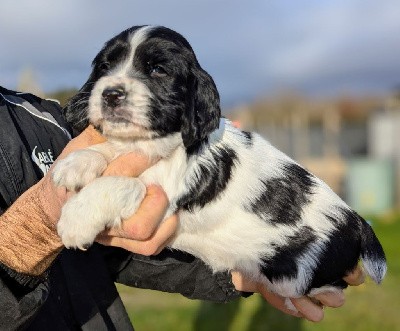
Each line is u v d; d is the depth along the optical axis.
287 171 0.51
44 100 0.49
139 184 0.40
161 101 0.44
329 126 3.87
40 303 0.33
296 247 0.49
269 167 0.50
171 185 0.45
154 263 0.47
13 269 0.33
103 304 0.44
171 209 0.45
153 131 0.44
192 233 0.48
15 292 0.33
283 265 0.49
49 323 0.39
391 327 0.91
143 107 0.43
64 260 0.42
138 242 0.39
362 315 0.95
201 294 0.49
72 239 0.37
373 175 2.65
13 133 0.42
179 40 0.46
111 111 0.42
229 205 0.48
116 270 0.47
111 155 0.43
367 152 3.82
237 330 0.91
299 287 0.49
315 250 0.50
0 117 0.42
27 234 0.33
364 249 0.52
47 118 0.46
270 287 0.50
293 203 0.50
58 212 0.34
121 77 0.44
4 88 0.47
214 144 0.48
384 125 3.42
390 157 2.97
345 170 2.86
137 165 0.42
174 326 0.92
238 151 0.49
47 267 0.34
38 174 0.42
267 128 3.88
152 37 0.46
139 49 0.45
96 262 0.45
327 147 3.84
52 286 0.40
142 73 0.45
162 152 0.44
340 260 0.50
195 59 0.47
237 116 3.86
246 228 0.48
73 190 0.38
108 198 0.38
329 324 0.91
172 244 0.48
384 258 0.53
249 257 0.49
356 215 0.52
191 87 0.46
